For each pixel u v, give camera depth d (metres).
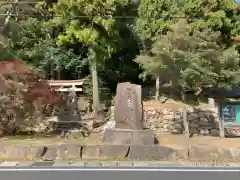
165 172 9.98
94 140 14.86
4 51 20.66
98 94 21.80
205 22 19.72
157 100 23.83
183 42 16.11
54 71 24.92
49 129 18.16
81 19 19.28
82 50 24.86
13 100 15.73
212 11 20.58
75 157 12.34
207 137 17.00
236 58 18.59
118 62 25.62
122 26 25.06
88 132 17.70
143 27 21.98
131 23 25.38
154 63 16.83
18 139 14.98
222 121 16.81
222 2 20.62
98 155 12.41
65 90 21.88
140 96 13.73
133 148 12.42
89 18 19.11
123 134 13.17
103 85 24.39
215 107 22.03
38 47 23.75
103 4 18.59
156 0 22.06
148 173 9.84
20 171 10.09
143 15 22.33
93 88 21.53
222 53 18.12
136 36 23.88
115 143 13.10
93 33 18.98
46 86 16.83
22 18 24.89
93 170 10.25
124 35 25.33
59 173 9.80
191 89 22.02
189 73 16.05
